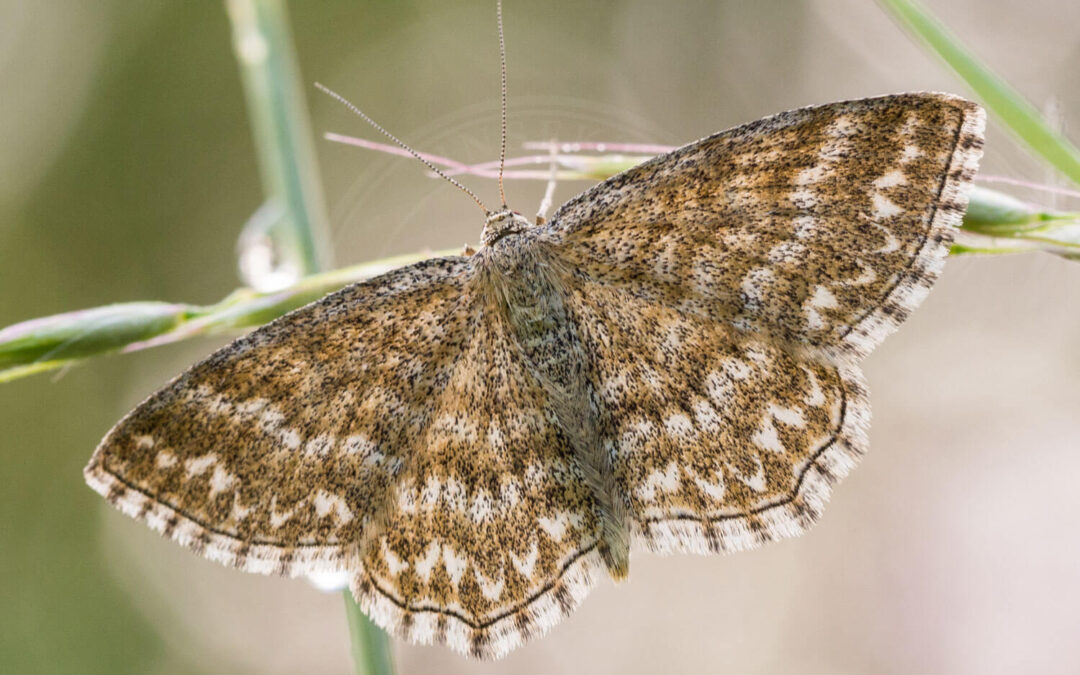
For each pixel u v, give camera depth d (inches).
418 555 3.8
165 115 6.8
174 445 3.7
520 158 3.8
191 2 6.8
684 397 3.8
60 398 6.4
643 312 3.8
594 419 3.8
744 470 3.8
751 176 3.7
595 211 3.8
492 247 3.9
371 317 3.8
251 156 6.9
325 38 7.1
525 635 3.8
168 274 6.8
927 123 3.6
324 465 3.8
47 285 6.7
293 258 3.8
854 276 3.7
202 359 3.7
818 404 3.7
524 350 3.8
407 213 6.0
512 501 3.8
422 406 3.8
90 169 6.7
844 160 3.7
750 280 3.8
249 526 3.7
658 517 3.8
